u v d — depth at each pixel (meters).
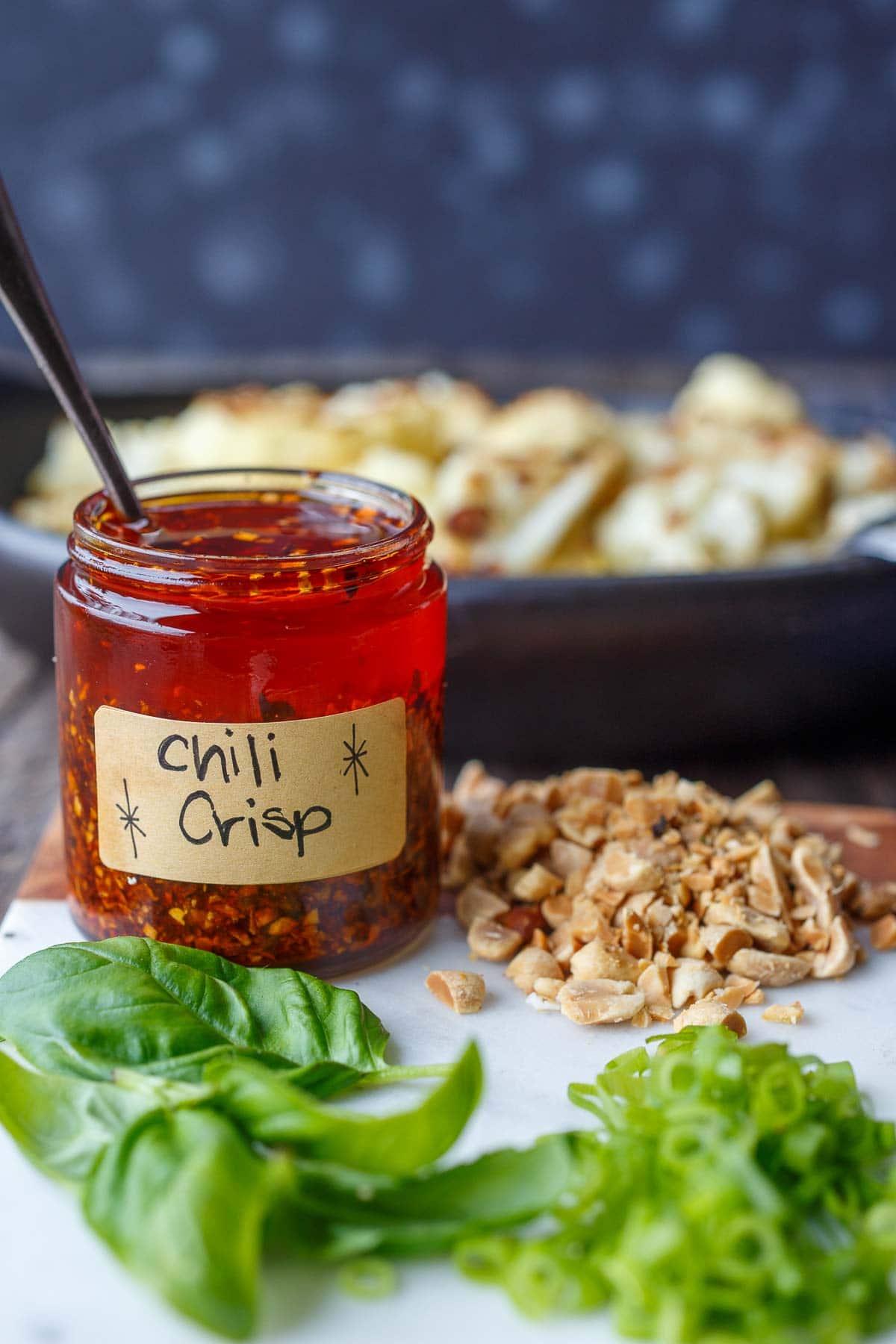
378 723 0.37
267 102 1.18
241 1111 0.31
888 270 1.20
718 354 1.23
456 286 1.23
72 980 0.35
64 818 0.39
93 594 0.37
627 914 0.39
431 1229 0.30
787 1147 0.32
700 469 0.59
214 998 0.35
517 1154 0.31
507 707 0.49
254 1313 0.29
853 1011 0.38
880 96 1.16
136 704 0.36
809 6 1.14
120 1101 0.32
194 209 1.21
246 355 1.24
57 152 1.19
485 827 0.43
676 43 1.16
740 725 0.50
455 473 0.59
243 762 0.36
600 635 0.47
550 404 0.63
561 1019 0.37
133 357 1.19
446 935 0.41
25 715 0.55
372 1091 0.35
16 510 0.62
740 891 0.40
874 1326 0.30
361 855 0.38
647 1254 0.29
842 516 0.59
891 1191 0.32
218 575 0.35
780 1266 0.29
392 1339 0.29
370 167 1.19
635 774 0.45
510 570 0.56
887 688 0.50
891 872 0.44
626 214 1.20
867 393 0.89
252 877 0.37
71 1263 0.31
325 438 0.62
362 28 1.16
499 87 1.17
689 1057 0.33
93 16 1.16
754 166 1.18
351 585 0.36
